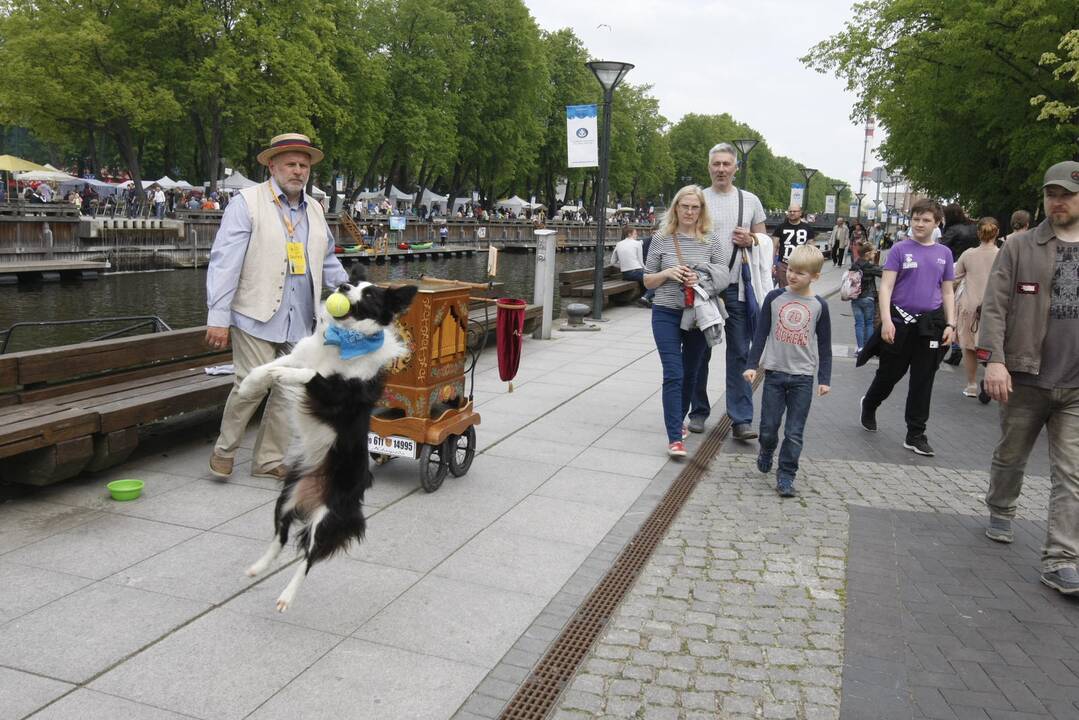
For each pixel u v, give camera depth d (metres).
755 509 5.92
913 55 25.89
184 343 7.16
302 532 3.86
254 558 4.62
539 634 4.00
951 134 27.05
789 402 6.25
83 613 3.93
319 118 46.03
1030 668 3.89
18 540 4.70
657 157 96.44
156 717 3.18
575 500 5.92
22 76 37.34
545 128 67.69
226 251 5.50
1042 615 4.44
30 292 26.72
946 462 7.33
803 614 4.34
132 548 4.67
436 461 6.30
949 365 12.74
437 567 4.68
